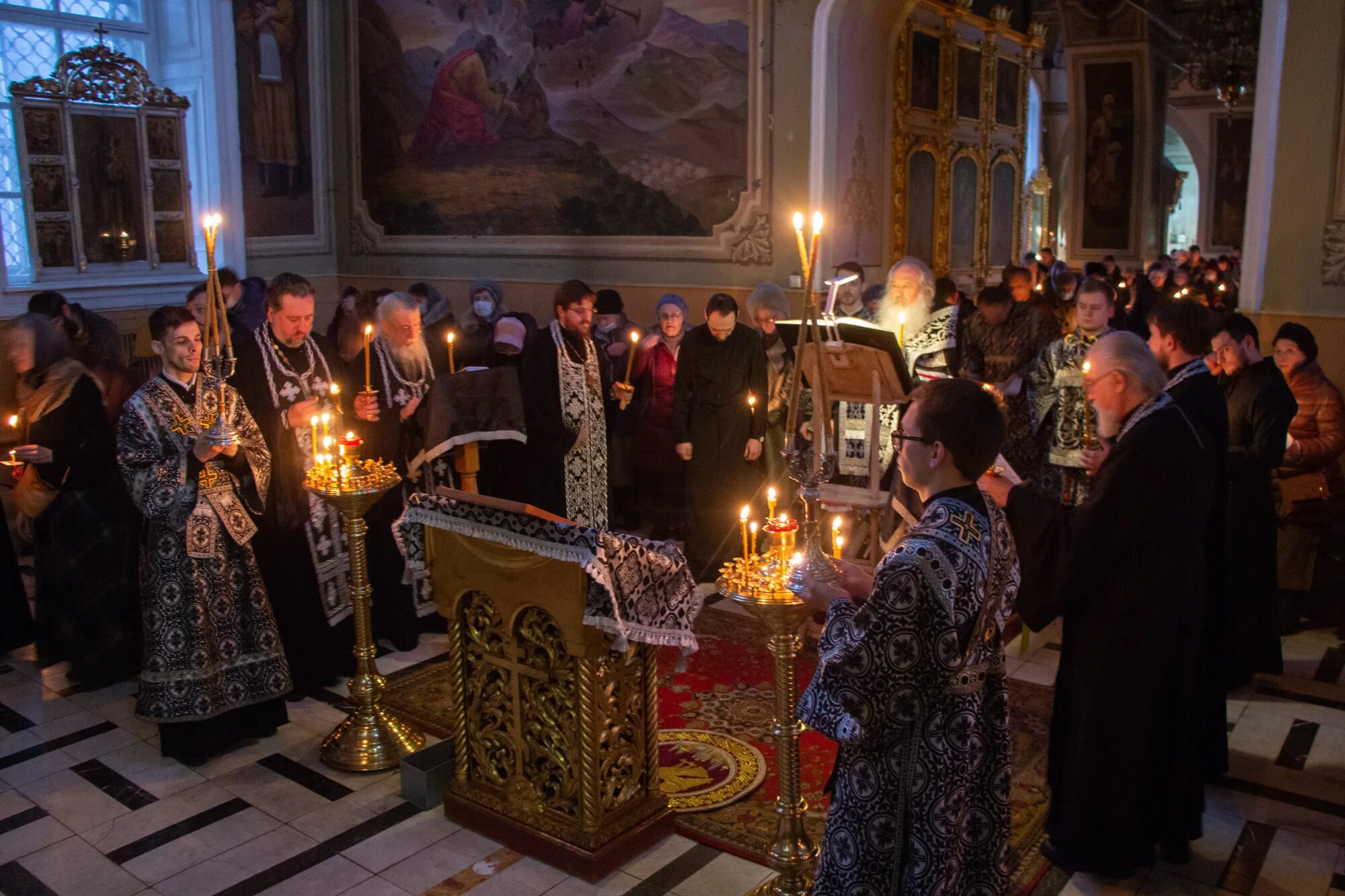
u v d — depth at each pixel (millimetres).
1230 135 24781
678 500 6715
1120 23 16281
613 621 3041
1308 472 5285
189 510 3865
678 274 8938
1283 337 5270
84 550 4684
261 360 4355
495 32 9648
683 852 3387
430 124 10195
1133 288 12039
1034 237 22609
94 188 8391
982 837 2240
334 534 4660
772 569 2693
